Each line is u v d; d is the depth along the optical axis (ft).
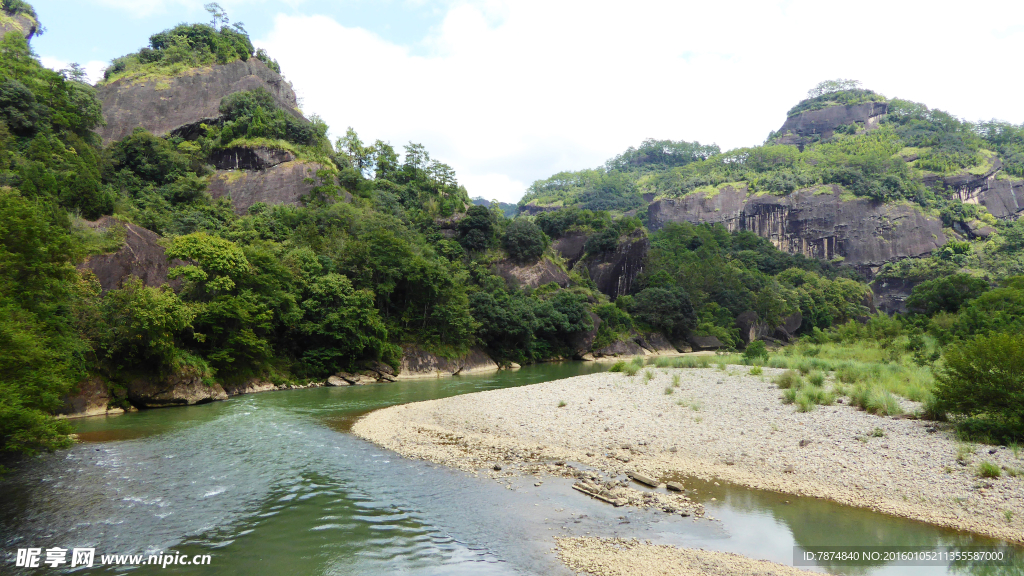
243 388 132.98
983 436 57.06
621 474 57.62
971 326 143.02
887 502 47.32
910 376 91.40
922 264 550.36
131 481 56.39
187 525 44.34
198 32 357.61
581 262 385.29
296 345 160.04
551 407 92.12
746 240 559.79
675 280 386.73
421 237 276.62
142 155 244.22
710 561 36.88
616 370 134.31
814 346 173.58
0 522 44.65
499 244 318.45
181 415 97.96
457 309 203.21
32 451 50.16
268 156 275.18
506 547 39.73
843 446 60.13
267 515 46.65
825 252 634.02
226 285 130.11
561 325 265.54
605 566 36.29
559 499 50.55
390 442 74.64
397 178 351.46
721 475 56.13
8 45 224.33
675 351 329.93
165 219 194.49
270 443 74.38
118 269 125.90
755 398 84.74
